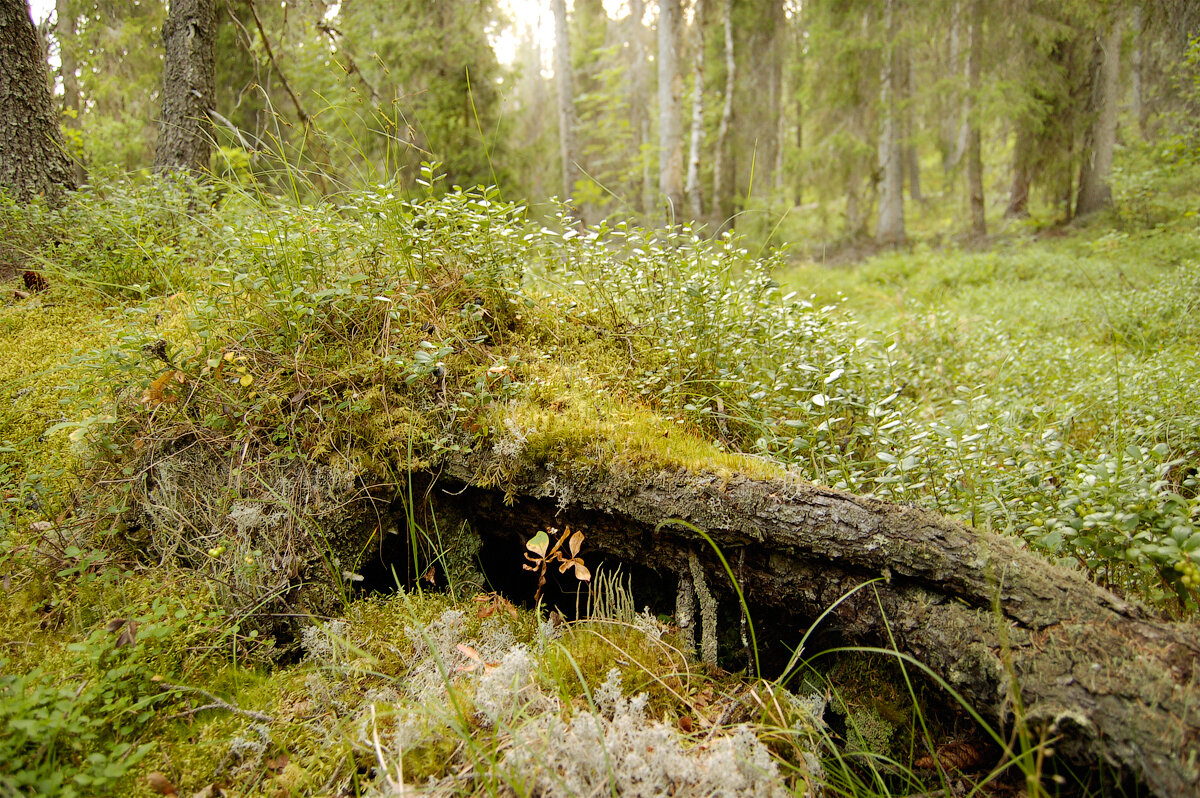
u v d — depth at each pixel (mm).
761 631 2090
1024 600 1548
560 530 2213
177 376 2172
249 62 6777
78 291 3295
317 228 2502
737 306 2893
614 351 2758
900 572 1689
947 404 3586
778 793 1482
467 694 1724
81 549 2064
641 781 1485
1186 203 8211
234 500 2047
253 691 1762
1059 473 2252
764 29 14344
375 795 1470
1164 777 1260
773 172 14680
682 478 1933
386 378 2240
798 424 2459
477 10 9562
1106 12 9625
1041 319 5246
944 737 1798
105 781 1433
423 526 2270
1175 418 2607
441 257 2621
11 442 2484
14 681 1530
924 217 15680
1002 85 10859
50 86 4098
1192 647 1396
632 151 17766
